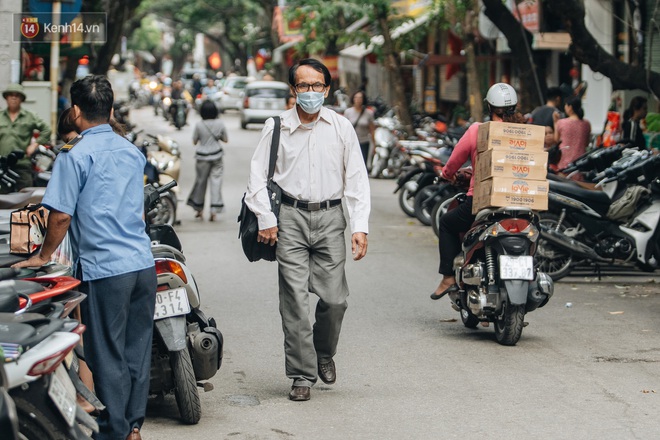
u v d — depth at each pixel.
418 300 11.92
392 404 7.73
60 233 6.31
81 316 6.45
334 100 42.53
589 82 22.94
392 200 22.41
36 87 19.20
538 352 9.41
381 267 14.16
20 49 18.64
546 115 17.42
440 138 21.92
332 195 7.88
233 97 66.19
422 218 18.22
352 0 30.19
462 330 10.39
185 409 7.15
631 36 21.20
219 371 8.77
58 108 24.20
